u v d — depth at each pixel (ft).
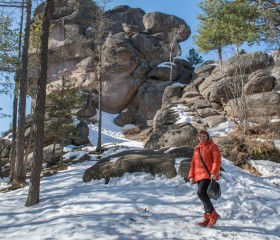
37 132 27.17
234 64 70.13
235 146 44.21
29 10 45.34
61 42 106.32
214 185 18.48
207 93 71.36
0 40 39.93
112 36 102.53
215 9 38.40
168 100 79.41
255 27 37.73
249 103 57.47
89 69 100.32
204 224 18.90
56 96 62.95
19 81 45.60
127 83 98.48
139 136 81.15
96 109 97.09
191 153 34.68
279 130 47.52
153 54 107.14
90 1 47.34
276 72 63.00
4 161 75.00
